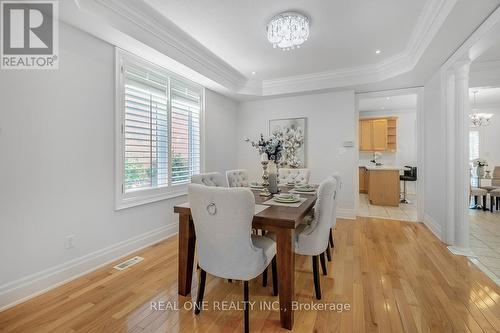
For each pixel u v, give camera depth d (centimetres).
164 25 263
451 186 302
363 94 444
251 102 514
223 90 432
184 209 192
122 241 271
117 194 263
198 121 399
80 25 218
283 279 160
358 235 345
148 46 260
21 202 188
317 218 191
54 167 209
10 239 182
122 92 267
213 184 292
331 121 450
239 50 327
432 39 243
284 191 284
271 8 234
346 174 441
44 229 202
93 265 240
